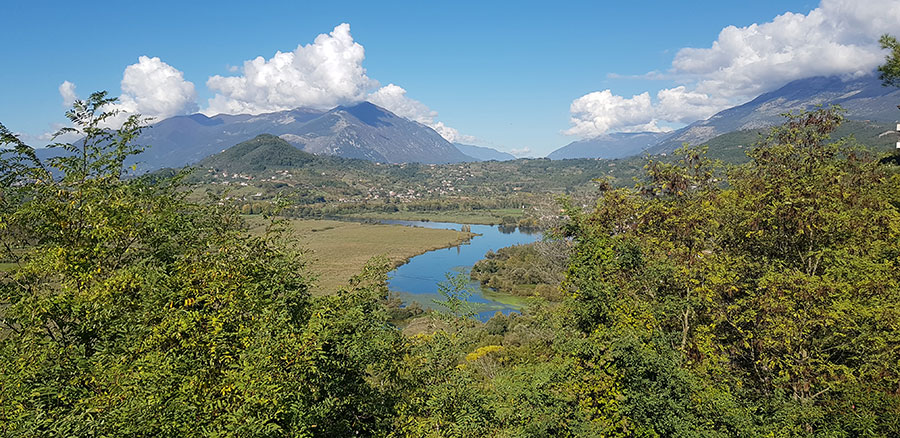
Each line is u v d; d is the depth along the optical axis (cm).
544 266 6600
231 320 1140
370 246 10650
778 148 2230
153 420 867
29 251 1345
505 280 7256
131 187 1484
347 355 1308
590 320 1767
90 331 1219
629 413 1438
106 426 830
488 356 3034
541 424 1462
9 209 1314
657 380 1405
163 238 1455
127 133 1499
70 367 1077
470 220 17262
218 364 1070
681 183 2248
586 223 2047
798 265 1803
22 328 1191
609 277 1844
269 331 1060
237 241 1448
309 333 1098
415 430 1526
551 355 2014
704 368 1539
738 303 1669
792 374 1549
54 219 1305
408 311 5625
